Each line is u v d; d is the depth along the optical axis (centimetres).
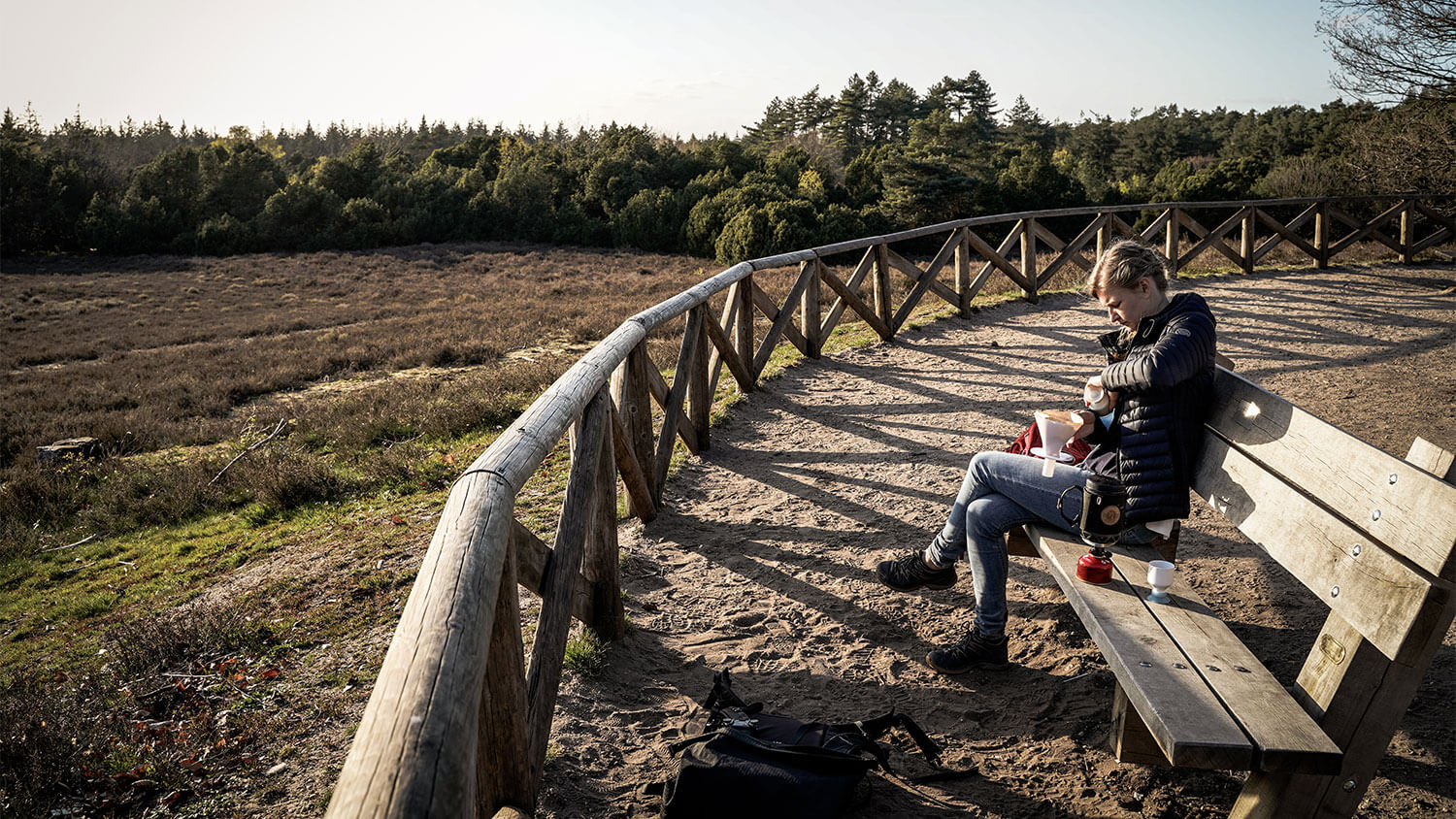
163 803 261
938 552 313
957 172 5581
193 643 387
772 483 512
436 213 6362
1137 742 243
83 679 390
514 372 1262
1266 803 184
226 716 309
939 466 537
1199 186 5822
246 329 2672
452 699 107
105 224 6041
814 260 821
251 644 379
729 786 215
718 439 598
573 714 275
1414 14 1512
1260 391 242
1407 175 1742
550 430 227
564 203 6612
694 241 5428
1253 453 238
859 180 6662
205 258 5566
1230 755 167
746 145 12462
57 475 1127
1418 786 233
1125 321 273
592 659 302
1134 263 264
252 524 762
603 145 8181
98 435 1334
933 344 904
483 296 3400
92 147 8594
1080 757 253
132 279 4450
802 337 827
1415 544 168
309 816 247
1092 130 10806
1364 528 187
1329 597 188
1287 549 210
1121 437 264
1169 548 284
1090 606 227
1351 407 624
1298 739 169
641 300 2850
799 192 6112
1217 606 343
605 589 319
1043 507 276
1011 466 284
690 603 362
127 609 577
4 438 1365
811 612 351
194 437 1300
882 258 910
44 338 2684
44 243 6175
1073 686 291
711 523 450
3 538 930
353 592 428
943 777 242
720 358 674
